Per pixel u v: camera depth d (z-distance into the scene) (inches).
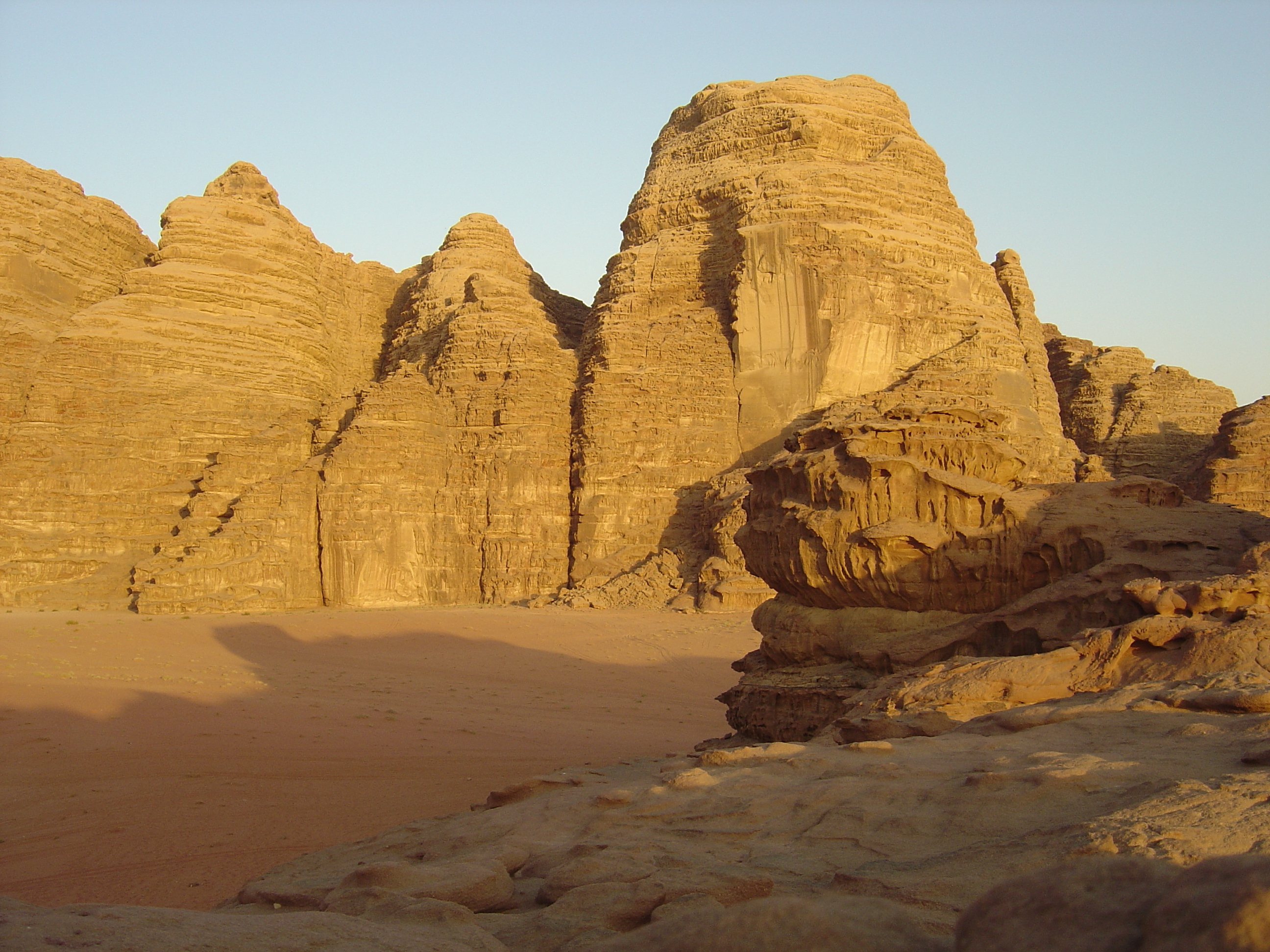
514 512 2625.5
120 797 849.5
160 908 296.0
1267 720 412.5
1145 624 595.5
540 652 1834.4
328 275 3548.2
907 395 2117.4
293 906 393.7
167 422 2682.1
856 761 458.6
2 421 2576.3
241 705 1307.8
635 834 392.2
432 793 884.0
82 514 2536.9
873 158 2915.8
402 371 2696.9
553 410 2743.6
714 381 2684.5
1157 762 380.5
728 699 986.1
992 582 827.4
